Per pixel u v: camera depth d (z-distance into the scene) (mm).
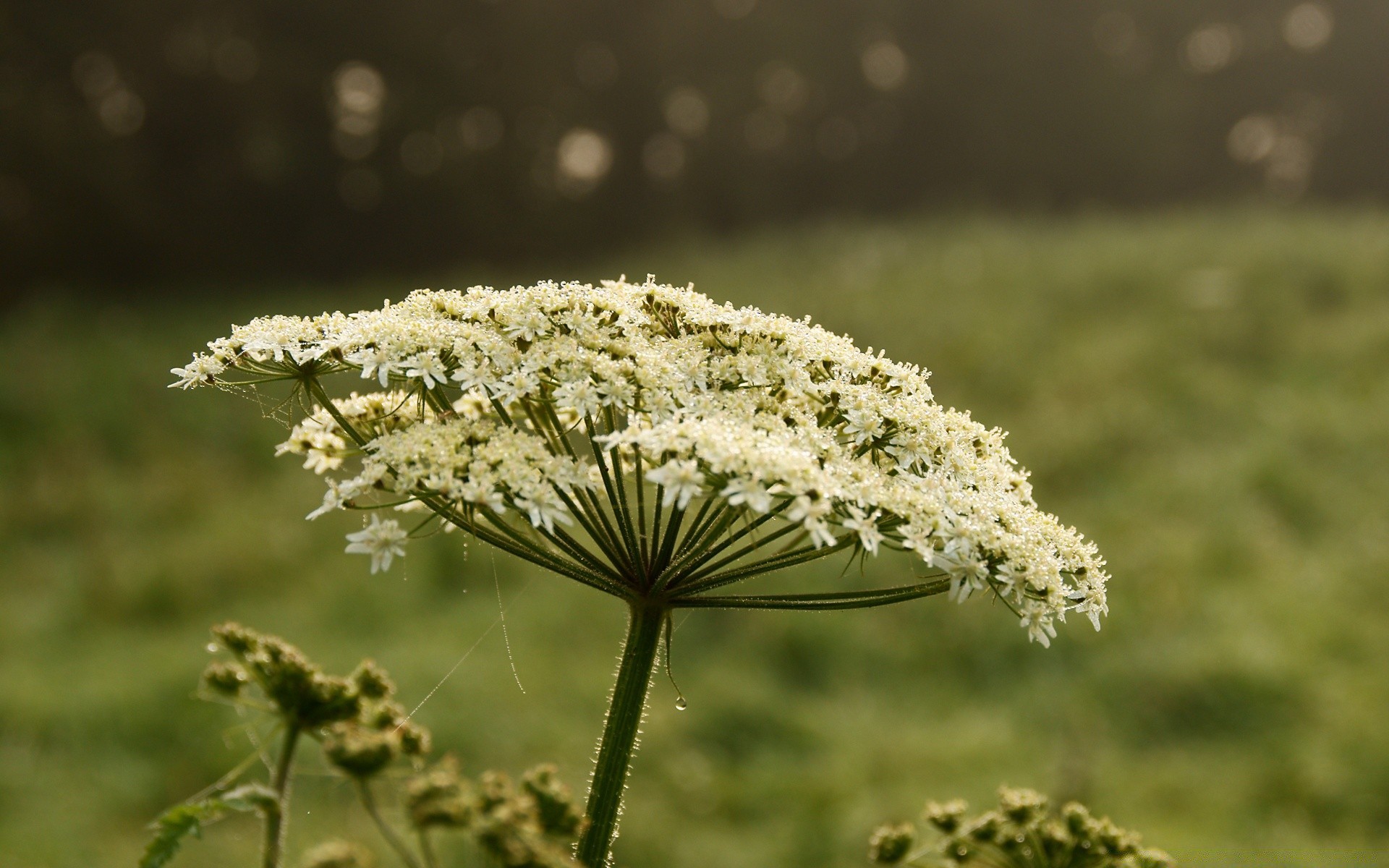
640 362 2543
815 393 2703
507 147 41688
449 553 10445
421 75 38000
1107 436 12305
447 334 2496
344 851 1582
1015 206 45656
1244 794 6895
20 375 14844
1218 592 9289
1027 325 15820
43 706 7621
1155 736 7652
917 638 8938
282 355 2482
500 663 8578
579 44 44531
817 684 8539
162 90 34281
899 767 7305
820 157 51406
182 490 11844
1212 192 52531
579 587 10094
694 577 2549
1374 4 51469
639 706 2516
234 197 34844
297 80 35500
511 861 1578
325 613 9625
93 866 6348
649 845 6555
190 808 1771
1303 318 15312
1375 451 11570
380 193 37719
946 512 2459
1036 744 7500
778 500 2467
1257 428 12297
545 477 2346
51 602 9734
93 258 29578
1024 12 47688
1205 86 53438
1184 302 16094
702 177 48812
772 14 47188
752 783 7133
